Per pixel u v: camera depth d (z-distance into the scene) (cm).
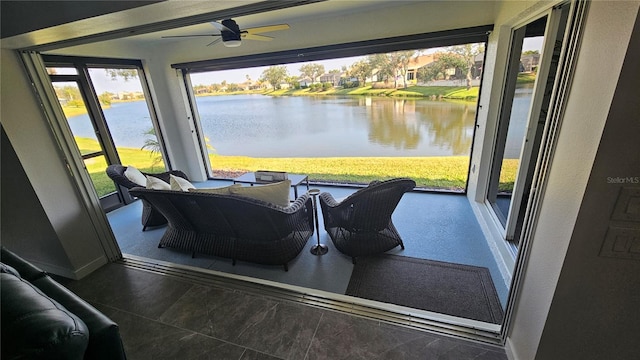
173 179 275
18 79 205
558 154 108
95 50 378
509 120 291
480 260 247
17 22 172
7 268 115
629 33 75
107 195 413
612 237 94
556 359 119
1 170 221
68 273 247
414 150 422
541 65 207
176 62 451
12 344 77
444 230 300
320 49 365
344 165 476
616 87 79
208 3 135
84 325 90
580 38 95
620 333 108
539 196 121
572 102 100
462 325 171
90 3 150
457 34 304
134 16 153
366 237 255
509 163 283
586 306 107
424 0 301
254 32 271
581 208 94
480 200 341
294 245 256
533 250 127
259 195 232
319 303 197
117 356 101
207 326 184
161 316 195
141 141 470
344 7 312
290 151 502
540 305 119
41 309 87
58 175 231
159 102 480
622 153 85
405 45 332
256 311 193
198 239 274
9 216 241
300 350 162
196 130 513
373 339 166
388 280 229
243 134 514
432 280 225
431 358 152
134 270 251
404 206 362
